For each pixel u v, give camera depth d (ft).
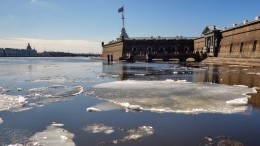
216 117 45.80
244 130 38.52
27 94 72.18
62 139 35.27
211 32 305.32
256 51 206.59
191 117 46.03
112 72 157.89
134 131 38.52
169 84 89.86
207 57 317.01
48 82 103.76
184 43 392.68
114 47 447.01
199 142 33.78
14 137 36.40
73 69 196.24
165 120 44.19
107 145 33.04
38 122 43.80
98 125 41.73
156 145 32.83
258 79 105.09
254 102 57.67
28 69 198.18
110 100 61.72
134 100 61.05
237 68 176.24
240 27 242.37
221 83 93.40
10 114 49.11
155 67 206.49
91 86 88.58
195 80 104.73
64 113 49.73
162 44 392.27
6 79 116.67
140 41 391.65
